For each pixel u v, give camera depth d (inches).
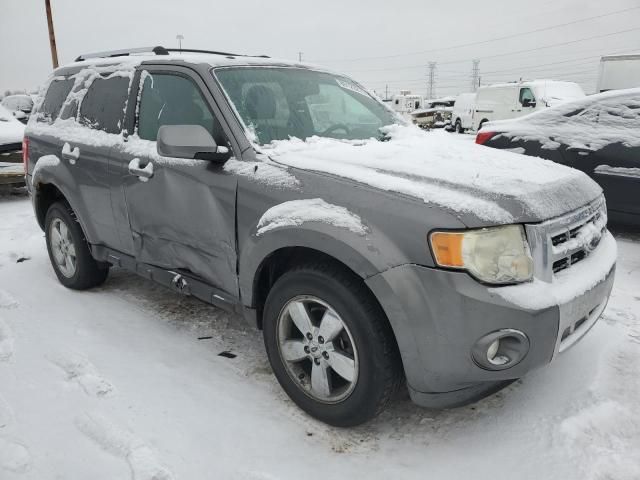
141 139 135.6
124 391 112.6
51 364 123.4
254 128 117.0
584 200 100.5
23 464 91.0
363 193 92.9
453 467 91.7
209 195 113.8
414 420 104.6
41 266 194.9
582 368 117.0
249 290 109.3
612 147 213.5
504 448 95.4
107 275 170.9
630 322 142.2
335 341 98.0
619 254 201.2
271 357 109.1
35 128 175.6
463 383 89.0
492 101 735.1
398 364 93.0
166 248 129.3
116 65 151.3
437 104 1187.9
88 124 155.2
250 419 104.5
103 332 139.9
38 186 170.2
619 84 613.3
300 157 108.0
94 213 149.6
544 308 83.8
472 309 82.7
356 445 97.7
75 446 96.1
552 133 233.0
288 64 142.6
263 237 101.7
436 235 83.8
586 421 99.0
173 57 134.6
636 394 108.5
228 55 142.4
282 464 92.6
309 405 103.7
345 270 94.3
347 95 145.3
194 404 108.8
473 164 104.6
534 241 86.7
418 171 98.0
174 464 91.7
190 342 135.3
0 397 110.4
